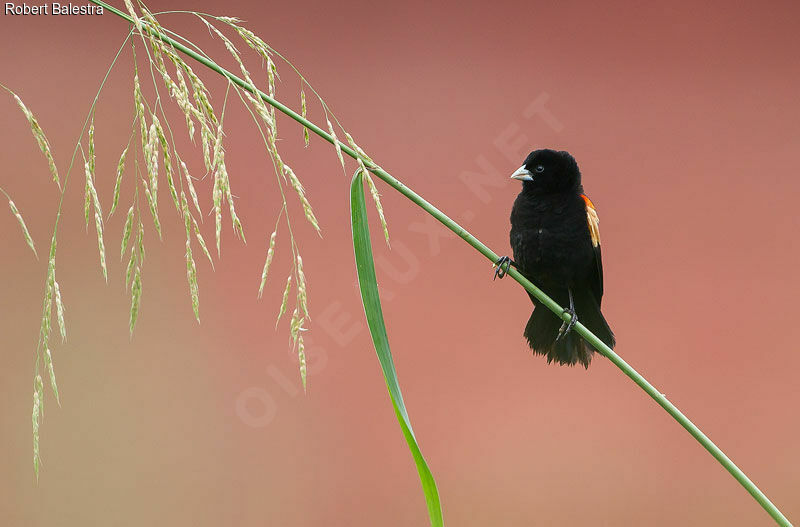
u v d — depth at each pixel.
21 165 9.73
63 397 9.36
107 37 10.04
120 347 9.57
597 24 10.41
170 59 2.64
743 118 10.33
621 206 10.22
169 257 9.75
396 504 9.36
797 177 10.23
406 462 9.44
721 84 10.36
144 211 9.78
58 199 9.76
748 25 10.38
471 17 10.42
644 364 9.96
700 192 10.24
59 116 9.86
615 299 10.14
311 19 10.40
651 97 10.36
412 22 10.43
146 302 9.66
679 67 10.38
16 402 9.31
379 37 10.42
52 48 9.96
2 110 9.75
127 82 9.99
